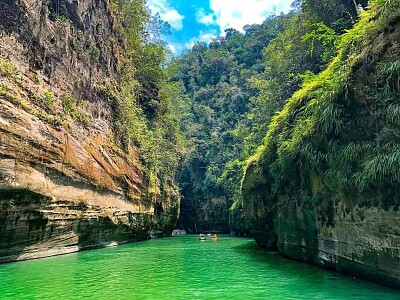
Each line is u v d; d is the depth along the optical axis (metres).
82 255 18.84
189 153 57.03
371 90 10.03
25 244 16.25
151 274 12.75
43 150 16.89
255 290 9.88
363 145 10.24
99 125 24.67
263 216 21.36
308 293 9.35
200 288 10.24
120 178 26.44
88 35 24.44
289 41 31.19
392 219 9.09
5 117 14.56
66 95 20.72
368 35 10.33
